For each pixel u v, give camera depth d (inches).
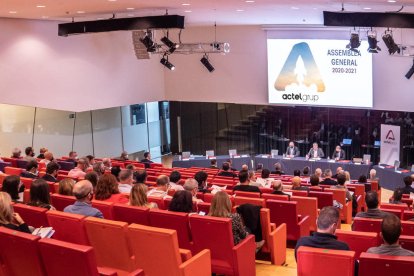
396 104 700.0
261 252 301.4
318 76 739.4
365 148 773.3
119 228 216.1
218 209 248.2
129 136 826.8
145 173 352.5
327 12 504.1
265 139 856.9
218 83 825.5
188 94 846.5
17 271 200.5
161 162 871.7
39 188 253.9
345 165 711.7
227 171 556.1
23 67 655.1
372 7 521.7
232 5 514.0
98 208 261.0
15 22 644.1
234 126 874.8
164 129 892.6
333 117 793.6
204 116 888.3
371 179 601.0
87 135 764.6
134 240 212.7
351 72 714.8
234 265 236.7
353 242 213.5
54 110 728.3
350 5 504.1
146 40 631.2
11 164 525.3
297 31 740.0
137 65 800.3
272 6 522.0
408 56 639.8
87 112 760.3
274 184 361.4
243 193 351.3
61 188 288.0
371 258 167.5
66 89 701.3
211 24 768.3
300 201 348.8
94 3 492.4
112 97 762.8
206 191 376.5
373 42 590.2
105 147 789.2
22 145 732.0
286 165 754.8
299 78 754.2
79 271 179.9
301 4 499.5
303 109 816.3
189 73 840.9
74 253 178.4
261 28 776.9
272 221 324.8
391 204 343.9
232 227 244.1
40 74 672.4
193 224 238.2
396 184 668.1
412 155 721.6
